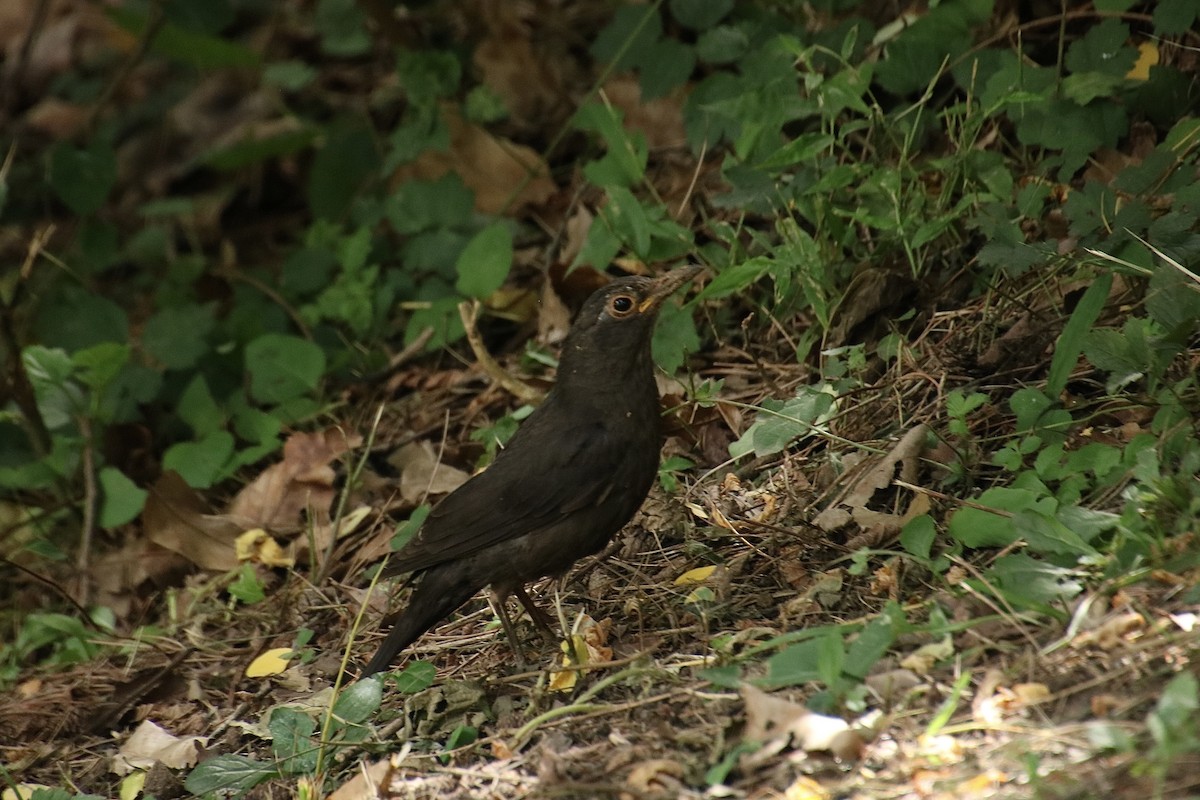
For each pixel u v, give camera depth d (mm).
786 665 7430
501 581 9109
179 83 18922
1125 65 10812
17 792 8359
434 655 9609
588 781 7273
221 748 9062
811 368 10805
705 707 7625
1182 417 8500
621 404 9250
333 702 8258
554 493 9023
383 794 7711
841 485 9531
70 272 14172
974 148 11023
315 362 12953
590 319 9258
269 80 16109
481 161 14125
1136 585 7379
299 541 11539
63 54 19875
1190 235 9289
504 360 12836
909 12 12375
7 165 13492
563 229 13289
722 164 12258
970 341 10336
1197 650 6734
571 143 14664
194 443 12516
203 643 10688
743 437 9875
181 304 15164
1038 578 7617
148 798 8531
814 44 12188
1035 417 9023
